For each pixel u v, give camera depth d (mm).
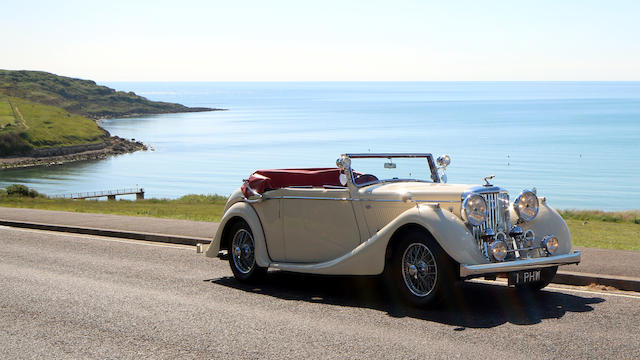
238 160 194375
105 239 13297
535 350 5242
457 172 147500
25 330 6172
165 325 6285
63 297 7598
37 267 9773
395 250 6922
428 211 6582
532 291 7656
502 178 136750
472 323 6148
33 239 13281
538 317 6359
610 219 33750
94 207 34000
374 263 6988
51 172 168875
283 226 8188
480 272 6277
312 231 7887
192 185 142625
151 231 13656
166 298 7543
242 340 5719
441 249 6449
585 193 117312
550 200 108000
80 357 5324
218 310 6910
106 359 5258
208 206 38344
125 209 31062
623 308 6742
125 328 6191
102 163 193375
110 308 7031
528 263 6578
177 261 10414
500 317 6367
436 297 6508
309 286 8289
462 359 5035
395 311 6719
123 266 9898
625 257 9477
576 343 5434
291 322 6340
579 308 6738
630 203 105062
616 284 7887
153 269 9633
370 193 7332
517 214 7098
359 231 7457
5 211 18469
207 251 9047
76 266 9875
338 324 6219
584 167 157875
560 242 7164
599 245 13750
